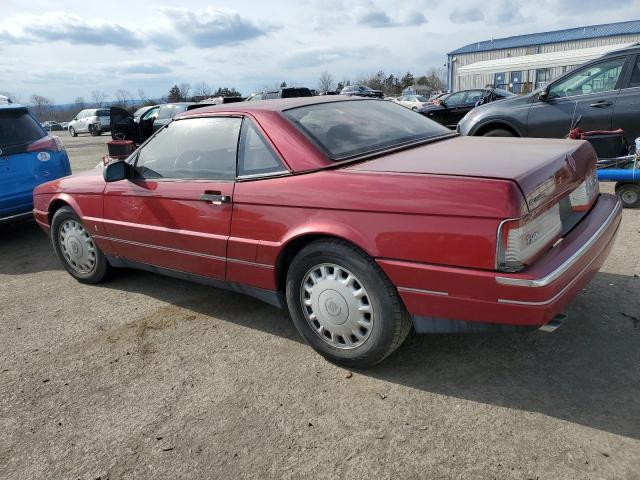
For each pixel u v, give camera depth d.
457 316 2.52
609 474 2.11
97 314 4.14
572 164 2.81
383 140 3.31
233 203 3.26
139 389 3.04
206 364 3.25
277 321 3.76
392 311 2.71
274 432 2.56
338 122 3.35
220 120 3.48
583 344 3.06
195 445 2.52
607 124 6.65
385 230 2.60
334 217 2.78
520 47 49.75
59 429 2.74
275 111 3.26
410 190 2.53
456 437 2.41
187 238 3.60
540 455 2.25
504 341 3.18
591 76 6.78
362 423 2.57
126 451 2.53
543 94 7.07
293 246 3.10
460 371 2.93
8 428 2.78
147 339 3.65
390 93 69.94
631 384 2.66
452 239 2.41
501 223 2.28
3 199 6.07
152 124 15.77
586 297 3.62
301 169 2.97
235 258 3.35
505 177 2.35
